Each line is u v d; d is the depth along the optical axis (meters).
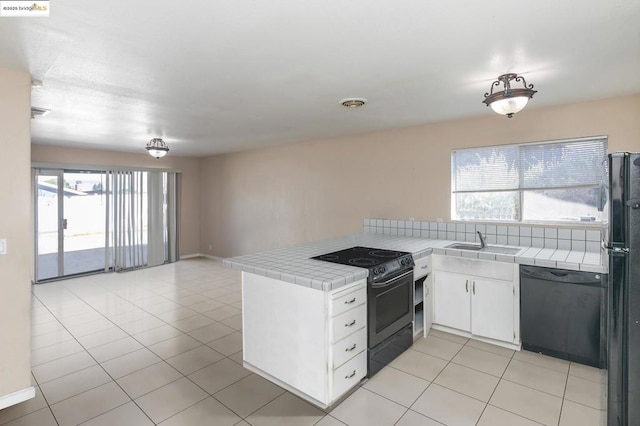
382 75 2.54
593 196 3.26
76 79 2.55
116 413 2.28
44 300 4.74
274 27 1.80
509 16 1.72
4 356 2.34
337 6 1.61
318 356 2.33
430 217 4.21
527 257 2.99
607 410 1.75
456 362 2.90
